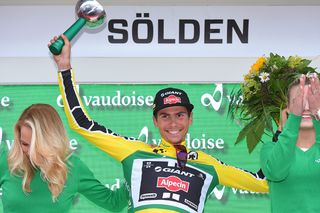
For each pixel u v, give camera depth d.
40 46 4.53
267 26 4.51
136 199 3.26
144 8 4.49
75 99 3.35
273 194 3.09
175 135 3.35
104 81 4.53
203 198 3.30
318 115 2.92
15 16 4.50
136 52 4.52
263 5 4.50
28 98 4.55
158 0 4.49
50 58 4.54
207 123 4.55
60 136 3.12
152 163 3.31
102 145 3.36
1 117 4.55
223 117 4.55
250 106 3.49
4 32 4.51
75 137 4.59
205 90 4.55
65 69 3.37
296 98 2.85
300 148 3.05
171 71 4.52
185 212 3.19
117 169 4.61
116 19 4.50
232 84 4.54
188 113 3.43
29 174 3.09
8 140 4.55
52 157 3.04
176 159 3.32
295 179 2.99
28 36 4.52
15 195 3.10
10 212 3.11
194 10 4.49
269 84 3.35
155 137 4.57
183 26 4.50
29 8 4.50
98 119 4.56
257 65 3.43
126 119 4.57
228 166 3.39
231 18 4.50
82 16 3.53
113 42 4.52
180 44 4.51
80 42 4.52
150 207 3.19
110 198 3.43
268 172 3.00
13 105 4.55
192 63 4.52
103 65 4.52
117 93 4.56
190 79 4.52
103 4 4.48
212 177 3.32
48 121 3.09
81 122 3.35
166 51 4.52
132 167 3.31
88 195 3.37
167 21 4.50
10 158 3.10
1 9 4.49
